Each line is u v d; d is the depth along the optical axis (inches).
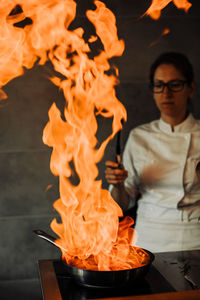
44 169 71.4
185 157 54.2
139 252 32.6
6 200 71.1
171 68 51.6
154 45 71.5
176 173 54.2
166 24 71.3
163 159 55.4
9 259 71.9
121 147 72.6
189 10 71.6
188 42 72.2
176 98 52.5
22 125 70.3
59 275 31.4
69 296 26.9
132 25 70.7
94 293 27.4
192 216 52.0
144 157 56.9
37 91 69.9
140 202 56.8
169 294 26.4
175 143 55.3
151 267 33.1
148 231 53.5
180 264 34.4
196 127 55.6
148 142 57.4
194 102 73.4
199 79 73.0
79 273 27.6
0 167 70.5
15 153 70.6
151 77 54.8
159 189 54.7
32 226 71.9
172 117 55.1
